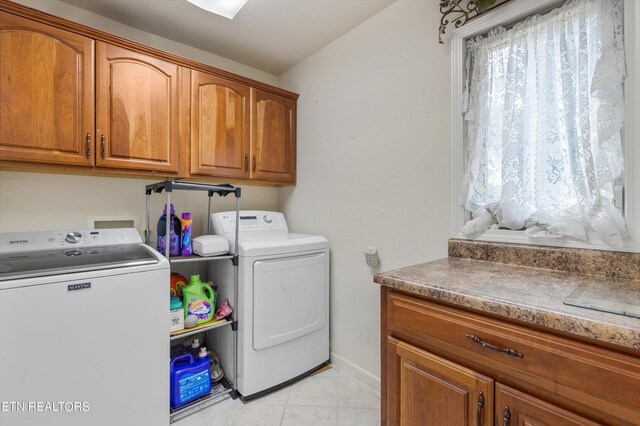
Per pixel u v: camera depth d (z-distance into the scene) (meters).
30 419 1.18
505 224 1.31
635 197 1.01
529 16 1.26
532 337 0.74
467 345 0.86
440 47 1.57
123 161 1.69
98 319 1.32
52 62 1.49
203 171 1.99
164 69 1.83
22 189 1.69
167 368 1.53
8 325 1.14
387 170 1.85
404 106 1.75
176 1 1.75
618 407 0.62
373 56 1.91
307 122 2.44
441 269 1.19
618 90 1.04
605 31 1.05
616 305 0.74
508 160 1.28
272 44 2.23
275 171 2.39
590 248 1.10
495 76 1.36
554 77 1.20
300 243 2.02
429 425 0.95
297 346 2.01
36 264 1.35
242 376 1.80
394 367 1.05
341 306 2.16
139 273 1.43
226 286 1.98
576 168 1.13
